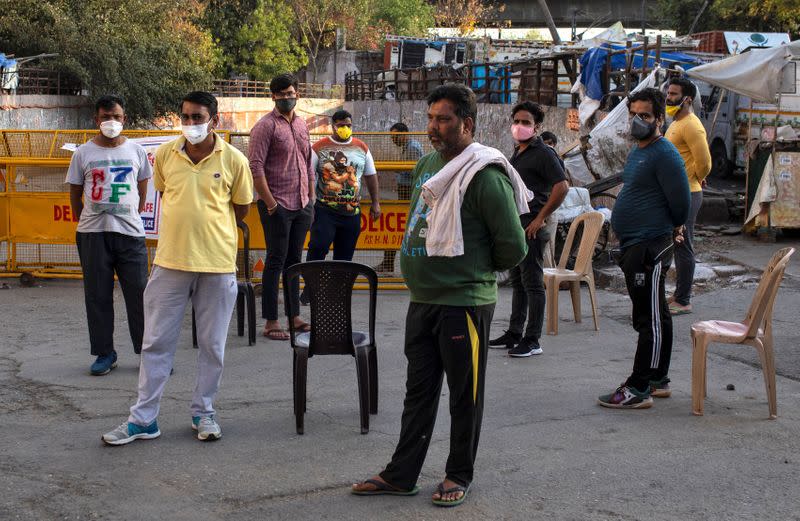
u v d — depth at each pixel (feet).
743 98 64.80
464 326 14.06
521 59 78.43
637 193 19.51
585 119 58.08
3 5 101.40
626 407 19.45
